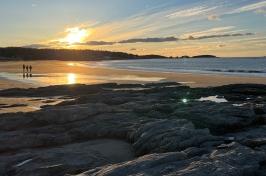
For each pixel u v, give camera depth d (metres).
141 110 29.16
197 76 81.50
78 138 23.98
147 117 26.86
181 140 18.95
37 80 72.81
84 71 109.50
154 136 20.30
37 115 27.02
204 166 13.95
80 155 18.55
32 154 18.91
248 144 18.03
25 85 61.97
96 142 23.11
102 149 21.50
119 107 30.52
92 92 50.19
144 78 79.25
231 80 68.94
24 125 26.34
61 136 23.09
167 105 30.09
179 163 14.65
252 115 26.09
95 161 17.91
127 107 30.44
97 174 14.37
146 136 20.67
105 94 39.78
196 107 28.56
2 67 131.38
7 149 21.66
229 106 28.48
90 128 24.42
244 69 116.25
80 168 17.05
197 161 14.69
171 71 107.19
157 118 26.64
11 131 24.67
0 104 40.50
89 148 21.69
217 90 47.56
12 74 91.44
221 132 24.64
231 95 44.06
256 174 14.30
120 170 14.21
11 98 46.31
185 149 17.56
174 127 21.41
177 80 71.44
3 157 18.94
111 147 21.86
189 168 13.88
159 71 108.00
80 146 22.30
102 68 132.88
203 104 30.27
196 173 13.35
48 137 22.84
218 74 87.94
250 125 25.80
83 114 27.20
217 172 13.43
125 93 40.75
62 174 16.64
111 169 14.41
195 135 19.41
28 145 22.20
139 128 22.50
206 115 26.02
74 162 17.66
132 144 21.88
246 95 44.41
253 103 35.62
